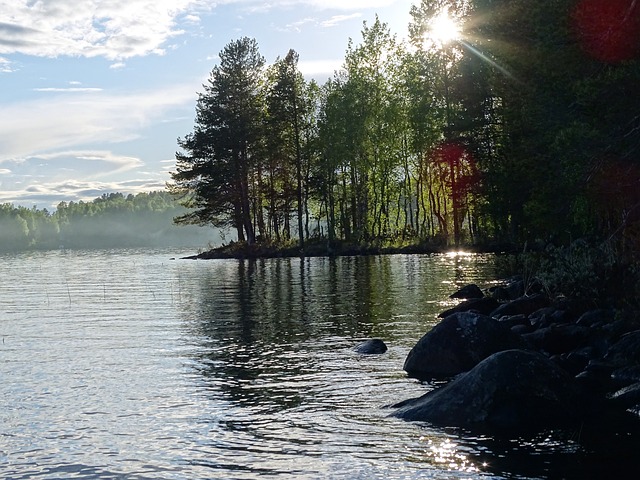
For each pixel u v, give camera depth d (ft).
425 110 211.41
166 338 65.16
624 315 56.59
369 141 233.96
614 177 55.21
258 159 236.02
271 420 36.60
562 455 29.91
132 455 31.42
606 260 69.00
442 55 198.70
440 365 47.73
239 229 241.96
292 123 240.32
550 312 66.39
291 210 250.37
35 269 213.66
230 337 64.80
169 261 229.25
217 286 123.54
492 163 141.49
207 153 239.30
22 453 31.96
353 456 30.55
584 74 60.34
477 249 188.96
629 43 54.65
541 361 36.55
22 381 47.09
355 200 249.96
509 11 83.66
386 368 49.19
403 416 36.50
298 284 120.67
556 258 73.72
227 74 240.53
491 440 32.14
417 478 27.71
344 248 220.64
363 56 239.30
